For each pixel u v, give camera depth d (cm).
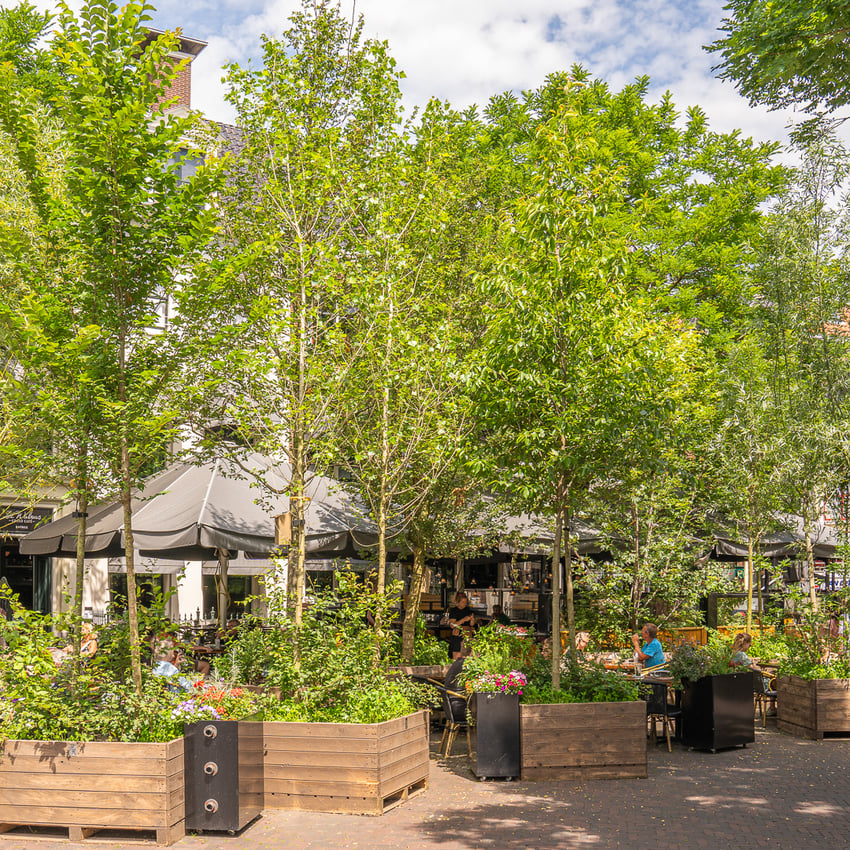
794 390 1469
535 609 2011
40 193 851
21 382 835
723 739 1170
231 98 1225
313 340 1141
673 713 1195
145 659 911
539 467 1082
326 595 1012
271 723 866
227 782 774
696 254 2128
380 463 1157
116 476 822
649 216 2139
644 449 1105
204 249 825
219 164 798
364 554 1297
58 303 780
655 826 801
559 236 1073
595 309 1055
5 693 782
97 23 771
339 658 941
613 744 997
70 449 837
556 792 929
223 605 1552
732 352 1603
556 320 1045
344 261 1162
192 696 824
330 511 1264
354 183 1184
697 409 1427
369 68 1250
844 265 1430
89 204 773
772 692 1428
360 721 877
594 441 1052
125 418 775
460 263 1377
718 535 1617
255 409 1094
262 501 1188
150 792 748
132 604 804
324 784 851
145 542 1123
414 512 1295
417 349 1131
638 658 1320
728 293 2103
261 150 1214
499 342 1088
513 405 1067
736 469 1505
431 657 1417
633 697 1041
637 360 1057
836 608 1386
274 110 1195
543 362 1088
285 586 1075
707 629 1712
